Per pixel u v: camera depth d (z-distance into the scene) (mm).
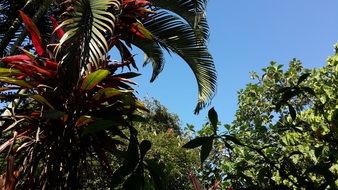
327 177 1385
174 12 5961
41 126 3625
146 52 6297
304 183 1446
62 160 3588
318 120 4336
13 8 6836
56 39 4352
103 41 3834
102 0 4074
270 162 1550
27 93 3820
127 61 3986
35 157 3488
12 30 6816
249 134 6020
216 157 6801
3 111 4148
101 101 3652
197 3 5703
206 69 6293
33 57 3777
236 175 1713
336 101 4656
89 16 3957
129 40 4605
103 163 3688
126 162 1290
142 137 11477
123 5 4449
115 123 1346
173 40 6129
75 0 4059
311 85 7164
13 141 3404
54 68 3699
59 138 3617
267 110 8875
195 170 10477
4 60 3752
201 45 6184
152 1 5848
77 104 3635
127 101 3650
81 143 3637
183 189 10164
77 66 3703
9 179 3242
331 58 6590
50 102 3682
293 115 1756
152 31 6039
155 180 1323
